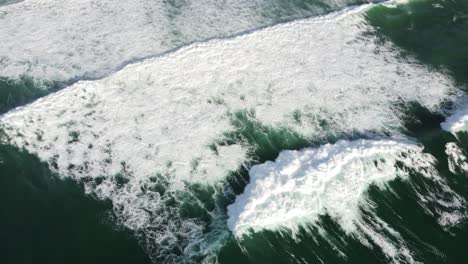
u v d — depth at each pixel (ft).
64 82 78.54
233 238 55.42
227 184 63.62
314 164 63.77
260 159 67.15
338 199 59.88
